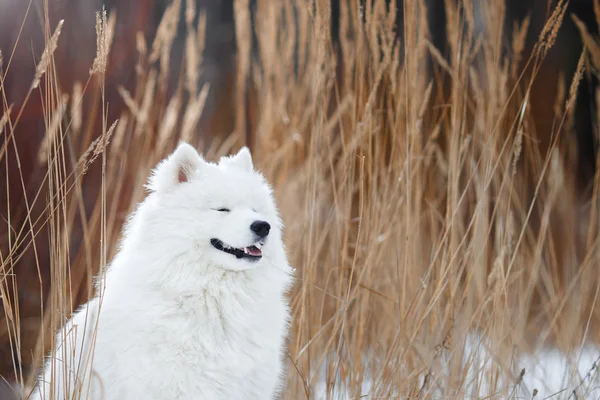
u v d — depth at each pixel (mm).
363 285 8656
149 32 18766
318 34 9242
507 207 9812
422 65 10234
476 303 9805
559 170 11625
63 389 6594
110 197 12031
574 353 9789
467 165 10930
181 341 6617
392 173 10570
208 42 23484
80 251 10680
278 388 8195
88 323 6910
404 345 8680
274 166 11328
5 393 10055
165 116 11102
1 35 15594
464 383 8688
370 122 9406
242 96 12047
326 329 10289
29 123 14031
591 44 10297
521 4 22922
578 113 22109
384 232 9969
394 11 9234
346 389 9023
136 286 6801
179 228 6961
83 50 16641
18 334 7059
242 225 6961
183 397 6602
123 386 6504
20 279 12172
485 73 11914
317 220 9656
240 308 7062
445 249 9359
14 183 12984
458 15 9789
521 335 10117
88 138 10211
